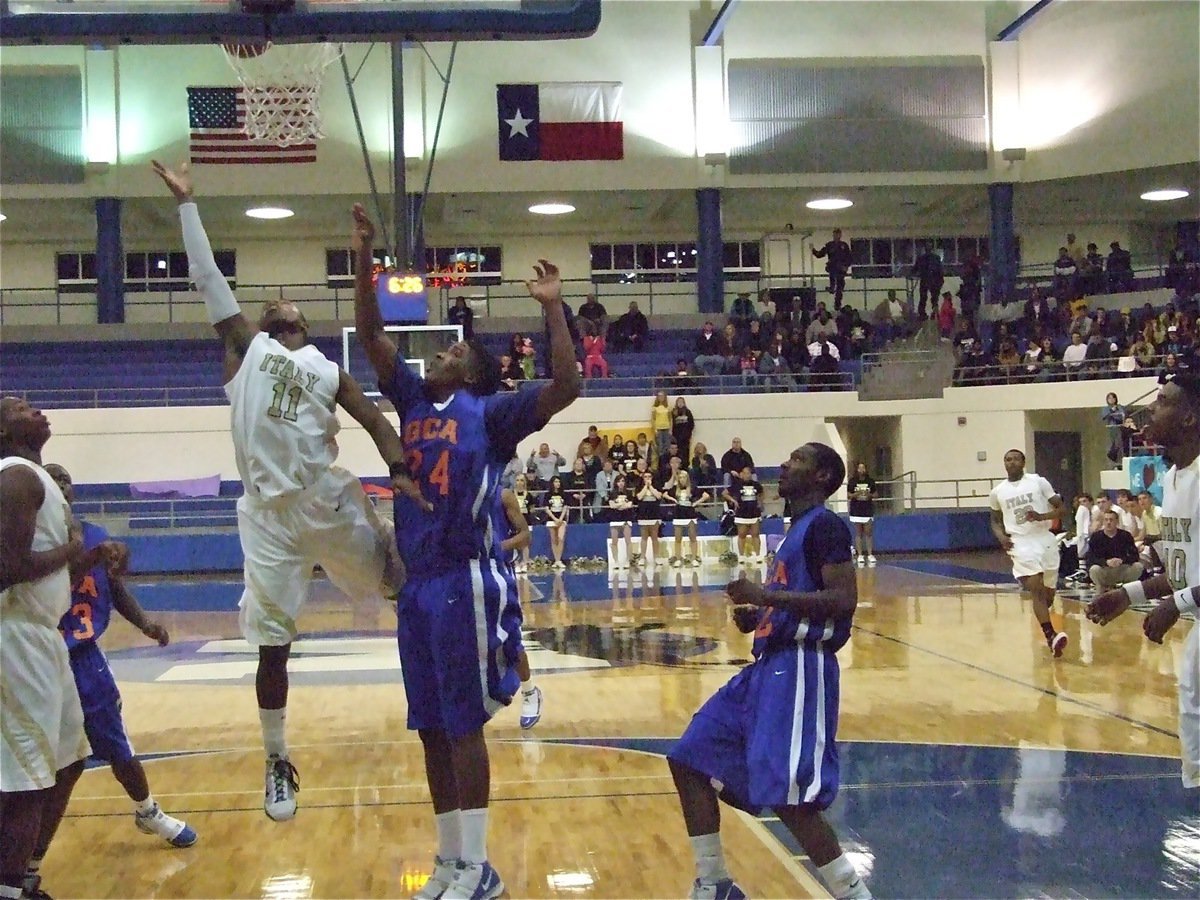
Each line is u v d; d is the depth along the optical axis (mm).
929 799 5621
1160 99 23000
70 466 21484
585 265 27906
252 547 4312
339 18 6352
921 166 24547
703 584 16500
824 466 4082
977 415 22234
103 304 24234
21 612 3898
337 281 27234
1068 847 4887
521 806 5617
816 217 27781
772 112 24516
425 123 23734
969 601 13977
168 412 21703
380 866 4781
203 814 5598
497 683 4066
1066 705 7836
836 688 3969
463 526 4051
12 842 3924
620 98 24312
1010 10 24625
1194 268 22641
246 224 26625
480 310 25891
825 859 3879
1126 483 17672
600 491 20500
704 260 24781
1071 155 23969
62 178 23609
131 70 23641
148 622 5223
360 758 6684
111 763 4969
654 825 5289
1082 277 23906
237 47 7254
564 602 14516
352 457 21594
